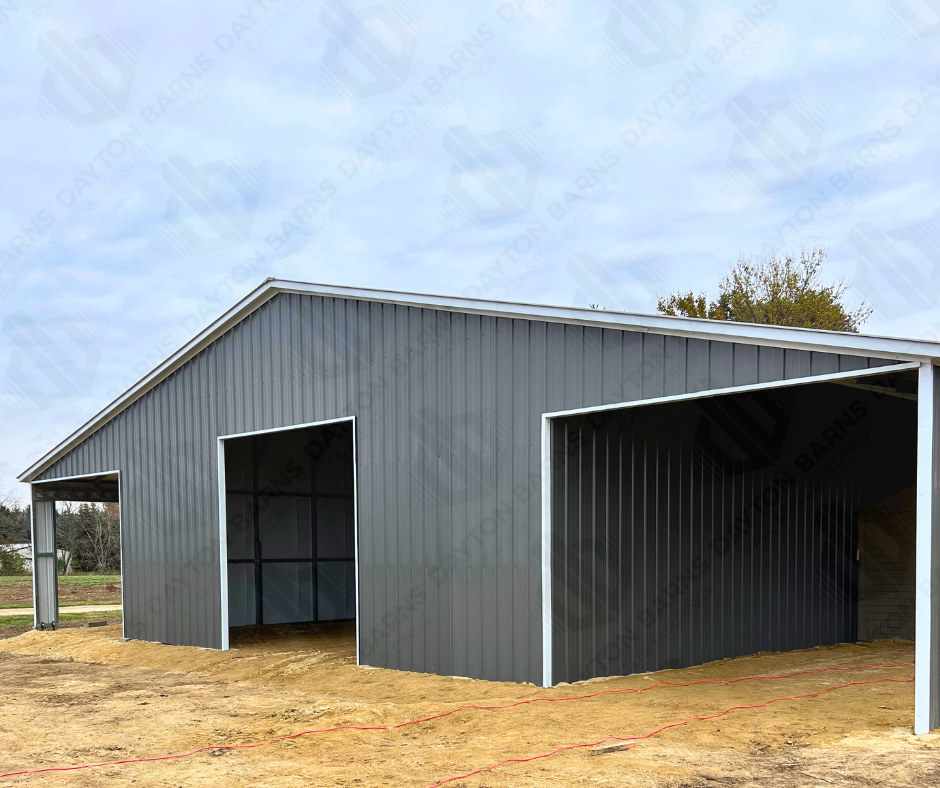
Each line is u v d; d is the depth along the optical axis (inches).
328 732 283.3
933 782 203.5
